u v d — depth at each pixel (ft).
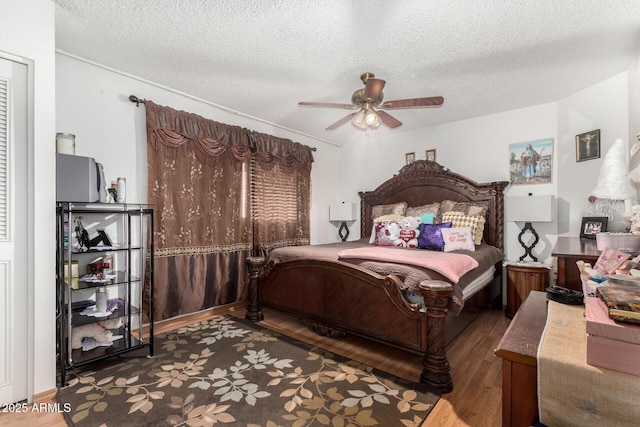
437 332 6.46
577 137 10.39
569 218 10.72
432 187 13.71
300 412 5.56
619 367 2.31
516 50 7.80
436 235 10.54
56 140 6.93
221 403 5.82
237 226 11.95
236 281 11.94
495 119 12.58
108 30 7.08
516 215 11.12
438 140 14.07
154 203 9.57
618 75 9.10
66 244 7.16
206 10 6.39
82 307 7.93
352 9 6.29
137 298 9.53
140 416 5.43
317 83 9.75
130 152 9.37
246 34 7.20
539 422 2.69
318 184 16.37
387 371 7.07
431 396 6.03
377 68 8.75
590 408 2.40
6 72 5.58
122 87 9.20
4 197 5.57
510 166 12.21
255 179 12.61
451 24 6.75
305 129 14.67
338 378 6.72
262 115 12.69
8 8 5.60
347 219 15.72
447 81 9.61
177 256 10.15
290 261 9.55
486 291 10.85
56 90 7.99
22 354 5.79
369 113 8.57
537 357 2.63
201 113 11.17
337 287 8.39
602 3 6.06
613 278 3.21
